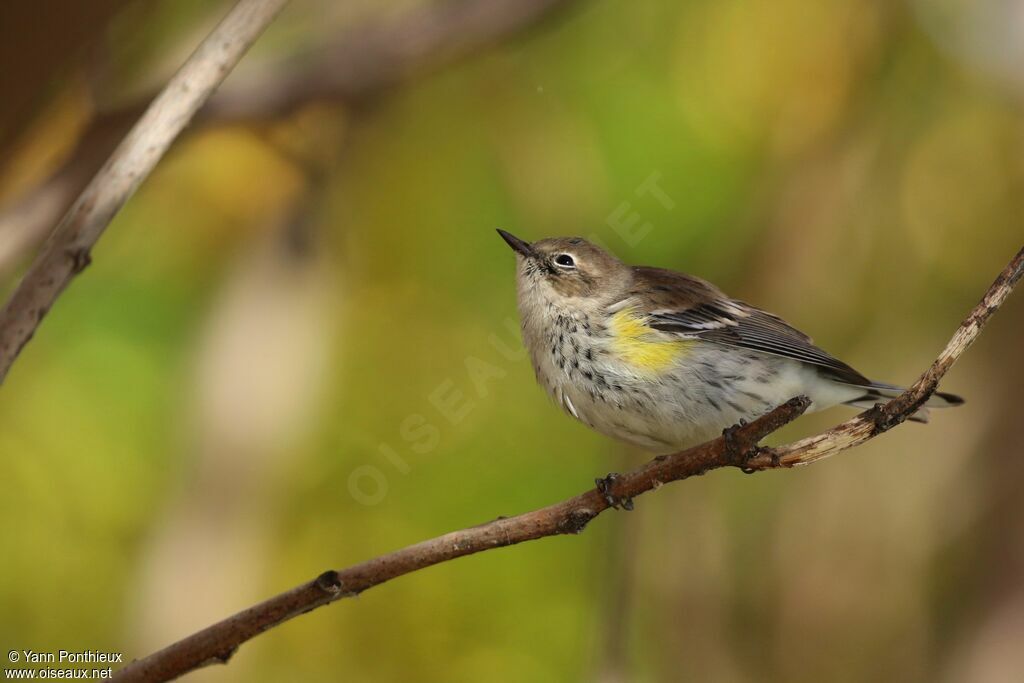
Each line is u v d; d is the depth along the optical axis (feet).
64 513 38.19
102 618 37.17
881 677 39.68
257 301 39.63
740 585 41.19
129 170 16.70
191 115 17.15
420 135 43.78
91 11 20.56
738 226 41.73
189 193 40.88
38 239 28.84
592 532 39.04
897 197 43.06
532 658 37.70
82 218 16.44
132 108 29.91
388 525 38.91
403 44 37.45
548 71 43.57
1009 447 40.27
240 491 37.63
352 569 19.38
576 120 42.88
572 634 37.73
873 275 42.65
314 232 40.73
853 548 40.65
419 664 38.14
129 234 41.29
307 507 39.06
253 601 37.06
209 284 40.98
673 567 41.11
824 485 41.22
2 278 28.30
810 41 42.68
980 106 43.73
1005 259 42.91
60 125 30.91
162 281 41.24
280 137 40.29
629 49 43.45
